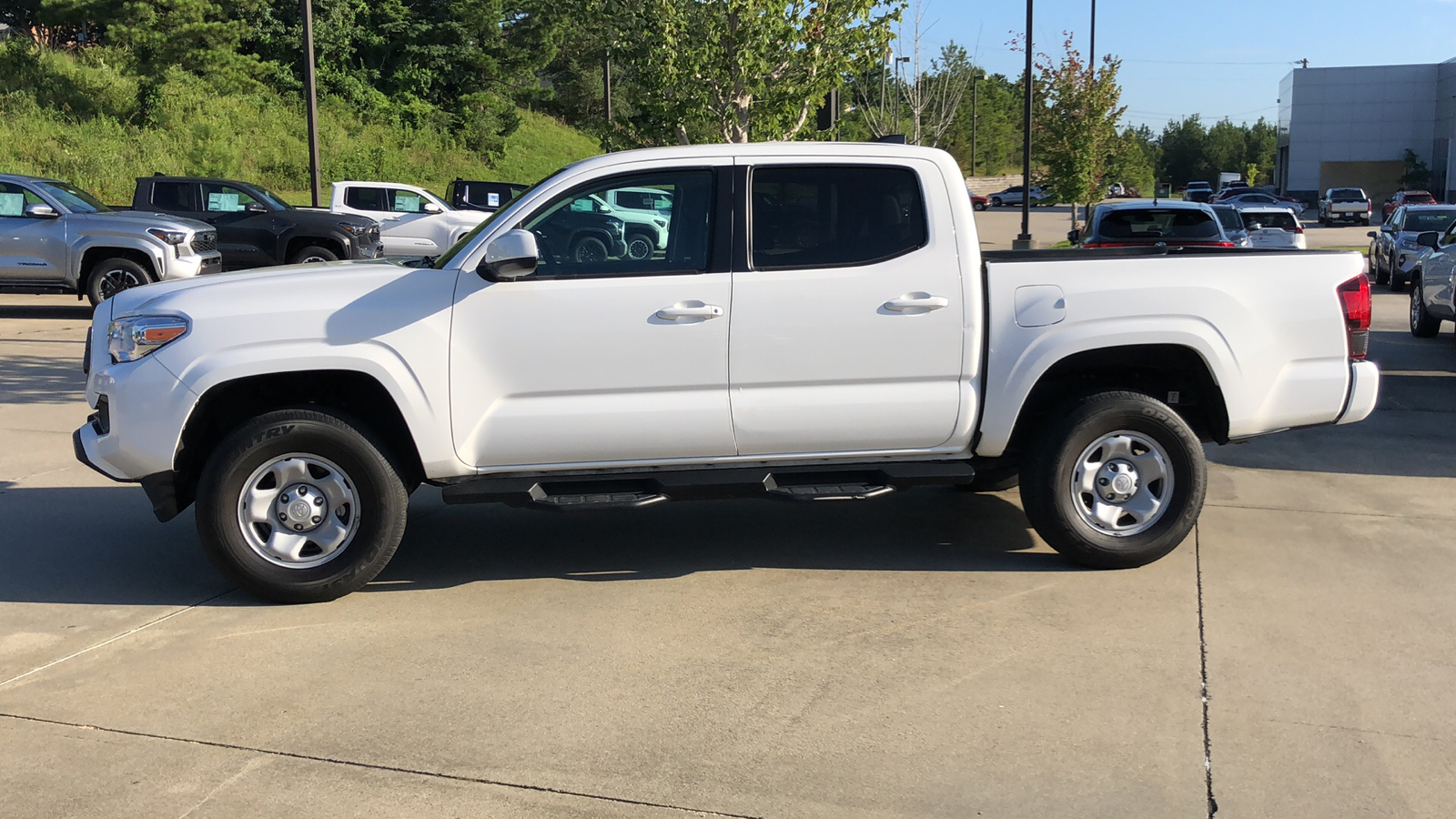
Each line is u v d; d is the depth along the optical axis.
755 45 12.68
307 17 20.38
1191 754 3.62
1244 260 5.33
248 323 4.88
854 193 5.16
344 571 5.04
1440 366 11.89
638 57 13.73
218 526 4.92
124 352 4.96
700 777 3.51
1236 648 4.47
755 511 6.66
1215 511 6.48
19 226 15.05
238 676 4.31
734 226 5.09
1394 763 3.56
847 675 4.27
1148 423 5.27
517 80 48.44
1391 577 5.30
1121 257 5.31
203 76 36.09
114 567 5.65
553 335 4.98
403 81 43.06
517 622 4.86
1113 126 29.30
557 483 5.15
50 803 3.38
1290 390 5.39
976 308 5.16
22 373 11.32
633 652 4.52
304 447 4.95
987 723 3.85
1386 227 21.47
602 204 5.11
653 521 6.45
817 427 5.15
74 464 7.73
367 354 4.90
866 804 3.35
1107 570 5.45
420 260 5.47
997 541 5.99
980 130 79.06
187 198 18.59
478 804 3.36
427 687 4.20
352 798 3.40
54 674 4.34
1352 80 68.50
